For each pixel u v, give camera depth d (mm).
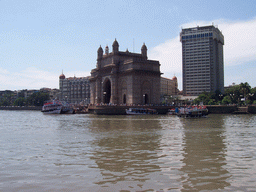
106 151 25641
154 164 20484
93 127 49656
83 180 16828
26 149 27109
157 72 120062
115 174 17984
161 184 15930
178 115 83312
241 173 18031
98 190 15094
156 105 111562
